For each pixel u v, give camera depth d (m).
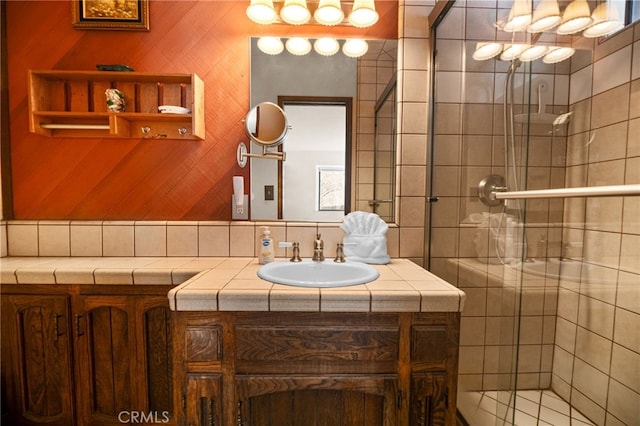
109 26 1.53
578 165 1.41
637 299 1.21
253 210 1.58
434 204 1.55
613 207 1.28
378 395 0.96
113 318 1.25
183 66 1.56
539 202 1.49
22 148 1.54
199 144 1.58
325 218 1.58
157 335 1.25
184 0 1.55
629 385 1.23
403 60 1.54
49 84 1.51
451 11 1.47
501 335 1.50
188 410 0.95
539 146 1.44
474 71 1.48
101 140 1.56
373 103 1.58
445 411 0.97
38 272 1.23
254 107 1.56
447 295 0.96
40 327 1.24
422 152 1.56
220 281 1.06
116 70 1.45
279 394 0.97
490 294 1.50
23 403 1.25
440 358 0.97
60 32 1.53
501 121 1.45
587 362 1.39
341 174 1.59
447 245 1.54
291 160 1.58
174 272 1.25
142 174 1.57
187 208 1.59
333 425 0.98
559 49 1.41
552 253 1.50
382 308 0.95
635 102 1.20
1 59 1.51
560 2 1.38
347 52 1.57
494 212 1.49
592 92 1.34
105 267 1.29
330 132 1.58
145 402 1.25
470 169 1.50
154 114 1.44
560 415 1.43
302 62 1.57
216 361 0.95
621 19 1.24
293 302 0.94
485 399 1.47
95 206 1.57
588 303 1.39
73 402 1.25
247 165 1.58
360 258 1.41
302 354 0.95
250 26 1.57
